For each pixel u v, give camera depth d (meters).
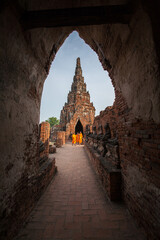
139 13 1.86
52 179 4.71
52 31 3.19
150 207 1.94
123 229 2.26
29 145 2.76
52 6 2.71
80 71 32.91
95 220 2.50
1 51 1.63
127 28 2.26
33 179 2.95
